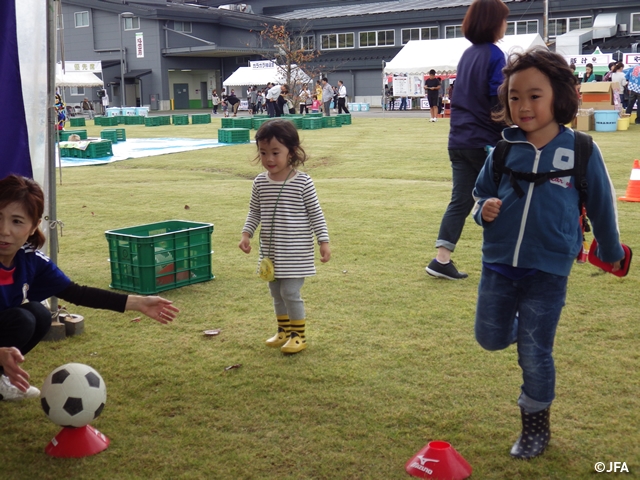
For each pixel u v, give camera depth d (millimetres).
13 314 3080
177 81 57844
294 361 3857
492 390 3443
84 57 56906
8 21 3994
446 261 5418
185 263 5363
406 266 5852
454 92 5367
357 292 5125
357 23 52125
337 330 4340
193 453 2883
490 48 5211
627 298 4840
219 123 31469
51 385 2906
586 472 2701
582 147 2703
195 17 55438
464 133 5242
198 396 3428
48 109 4238
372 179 11461
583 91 19453
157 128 28250
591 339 4074
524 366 2805
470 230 7277
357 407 3285
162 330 4398
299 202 3998
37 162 4277
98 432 2988
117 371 3736
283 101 27906
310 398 3391
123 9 54000
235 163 14281
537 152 2730
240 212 8469
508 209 2785
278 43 47156
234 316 4660
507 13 5312
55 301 4301
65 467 2781
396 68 30078
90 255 6371
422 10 49406
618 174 11031
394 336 4215
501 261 2820
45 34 4184
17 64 4059
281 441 2977
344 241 6777
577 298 4855
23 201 2965
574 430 3021
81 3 55375
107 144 16375
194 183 11367
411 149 15844
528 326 2779
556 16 45125
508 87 2740
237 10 66312
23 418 3225
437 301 4887
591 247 2928
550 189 2715
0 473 2738
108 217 8266
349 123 26672
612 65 23484
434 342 4098
